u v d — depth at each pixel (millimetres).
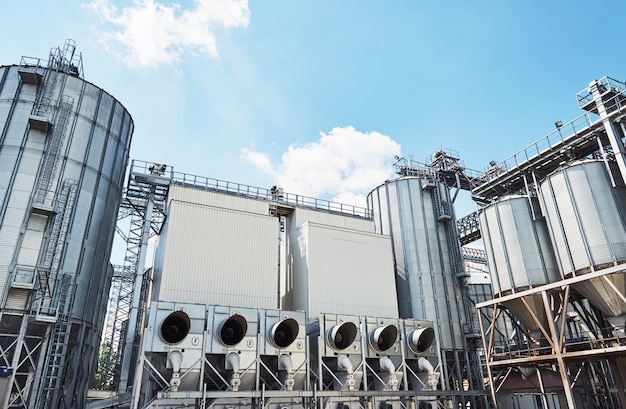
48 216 26484
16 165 26656
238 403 24656
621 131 27172
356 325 29328
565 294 25641
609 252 24516
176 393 22031
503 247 30516
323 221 41125
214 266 31438
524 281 28812
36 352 23656
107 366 54531
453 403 29719
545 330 28469
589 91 28375
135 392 21953
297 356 26578
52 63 32000
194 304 25281
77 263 27344
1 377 20797
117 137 33125
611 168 26500
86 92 31234
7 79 29250
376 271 37344
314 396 24812
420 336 30328
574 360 27203
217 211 33281
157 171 36219
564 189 27547
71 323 25969
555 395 39688
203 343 24188
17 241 25000
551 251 29172
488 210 32500
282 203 39781
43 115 28562
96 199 29859
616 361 26281
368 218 44812
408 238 41844
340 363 27156
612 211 25250
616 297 24219
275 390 25266
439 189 44469
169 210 31656
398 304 40625
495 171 36156
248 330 26016
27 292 24250
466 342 38438
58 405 24109
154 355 25266
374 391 26703
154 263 36094
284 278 39219
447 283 40125
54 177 27547
